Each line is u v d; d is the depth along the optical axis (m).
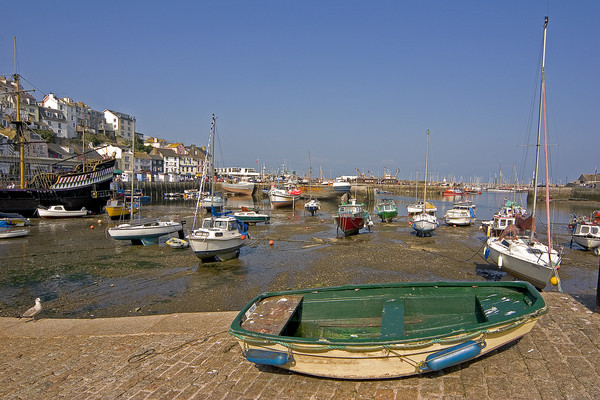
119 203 40.19
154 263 19.92
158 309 13.09
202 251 19.36
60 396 6.63
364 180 123.25
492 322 6.32
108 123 106.62
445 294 8.57
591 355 6.98
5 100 67.75
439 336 5.94
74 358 8.24
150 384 6.90
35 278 17.00
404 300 8.55
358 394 6.11
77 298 14.27
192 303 13.63
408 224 39.38
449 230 35.00
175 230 26.53
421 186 109.44
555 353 7.11
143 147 113.19
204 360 7.78
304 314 8.41
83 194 44.03
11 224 31.89
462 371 6.59
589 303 11.12
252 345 6.46
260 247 25.06
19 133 41.72
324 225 38.09
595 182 108.00
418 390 6.11
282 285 15.78
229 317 10.52
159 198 77.44
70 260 20.61
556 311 9.38
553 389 5.96
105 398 6.49
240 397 6.27
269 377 6.89
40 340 9.38
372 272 17.95
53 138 75.56
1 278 17.00
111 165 47.72
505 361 6.88
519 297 8.27
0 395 6.73
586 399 5.67
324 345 5.98
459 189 109.38
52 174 44.00
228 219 20.86
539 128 16.91
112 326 10.19
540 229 36.03
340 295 8.55
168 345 8.68
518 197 96.88
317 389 6.35
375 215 50.44
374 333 7.89
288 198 60.91
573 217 40.38
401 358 6.02
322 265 19.44
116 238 24.41
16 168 55.19
